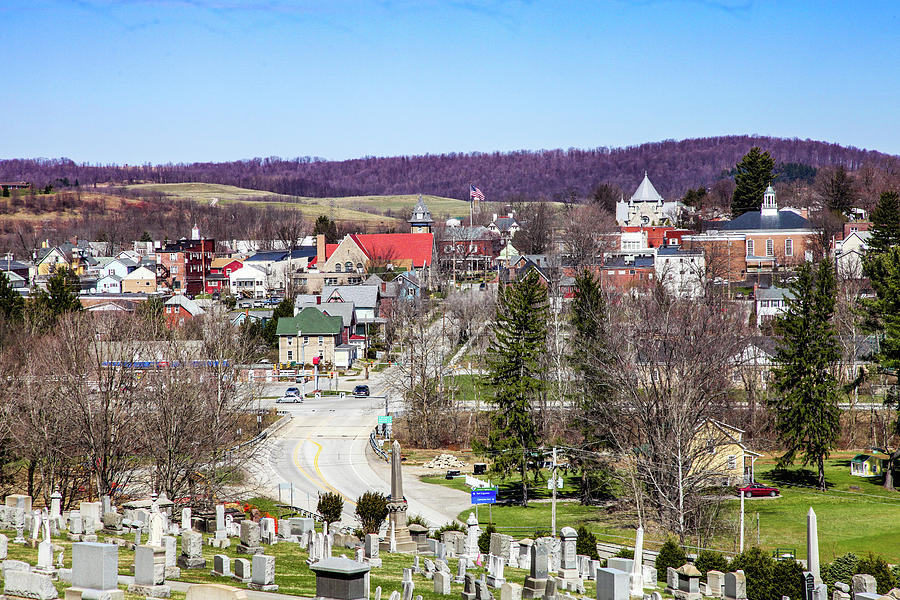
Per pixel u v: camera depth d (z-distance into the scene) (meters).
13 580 31.52
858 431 104.62
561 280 173.38
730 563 50.53
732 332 97.56
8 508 47.53
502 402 86.69
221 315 121.69
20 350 90.25
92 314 105.81
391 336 158.75
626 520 73.44
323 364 151.00
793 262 188.25
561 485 82.44
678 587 43.72
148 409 70.81
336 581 28.84
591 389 82.00
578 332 88.81
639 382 85.75
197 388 71.31
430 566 43.59
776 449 100.88
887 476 87.00
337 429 109.75
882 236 164.25
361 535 58.81
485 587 37.06
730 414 91.88
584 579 45.00
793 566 47.19
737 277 189.88
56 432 67.62
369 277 194.75
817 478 90.44
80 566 30.42
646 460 72.44
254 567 37.28
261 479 88.38
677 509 68.38
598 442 80.69
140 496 70.56
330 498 69.62
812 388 87.56
